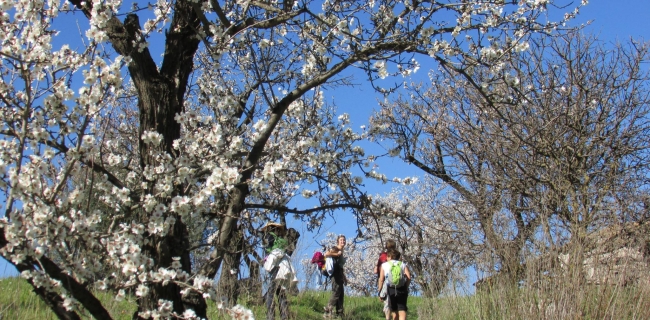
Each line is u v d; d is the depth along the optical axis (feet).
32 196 9.29
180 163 11.63
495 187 34.22
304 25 16.38
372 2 15.39
